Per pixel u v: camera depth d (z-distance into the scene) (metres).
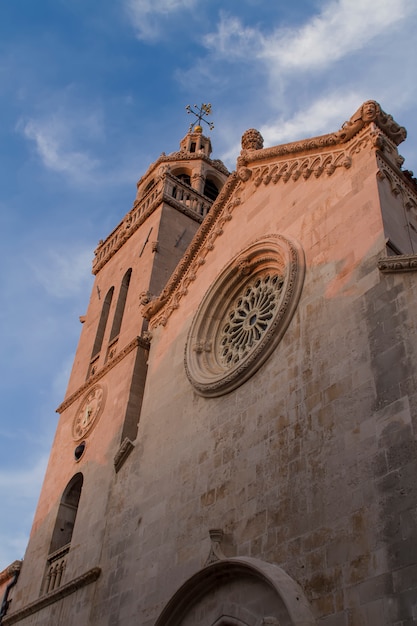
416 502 11.66
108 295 35.03
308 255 18.28
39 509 28.44
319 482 13.91
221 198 24.78
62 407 31.41
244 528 15.38
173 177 37.16
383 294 14.84
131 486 21.59
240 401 18.02
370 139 18.59
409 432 12.48
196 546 16.83
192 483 18.30
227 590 14.89
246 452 16.69
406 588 11.05
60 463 28.66
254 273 21.69
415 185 18.80
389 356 13.84
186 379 21.64
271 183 22.50
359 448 13.36
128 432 24.62
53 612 22.58
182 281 25.34
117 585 19.58
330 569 12.59
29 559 26.98
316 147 20.66
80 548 23.25
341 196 18.47
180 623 15.94
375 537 12.05
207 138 48.53
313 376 15.65
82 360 33.16
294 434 15.32
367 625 11.34
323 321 16.27
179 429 20.44
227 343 21.48
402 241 16.39
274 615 13.08
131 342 27.52
